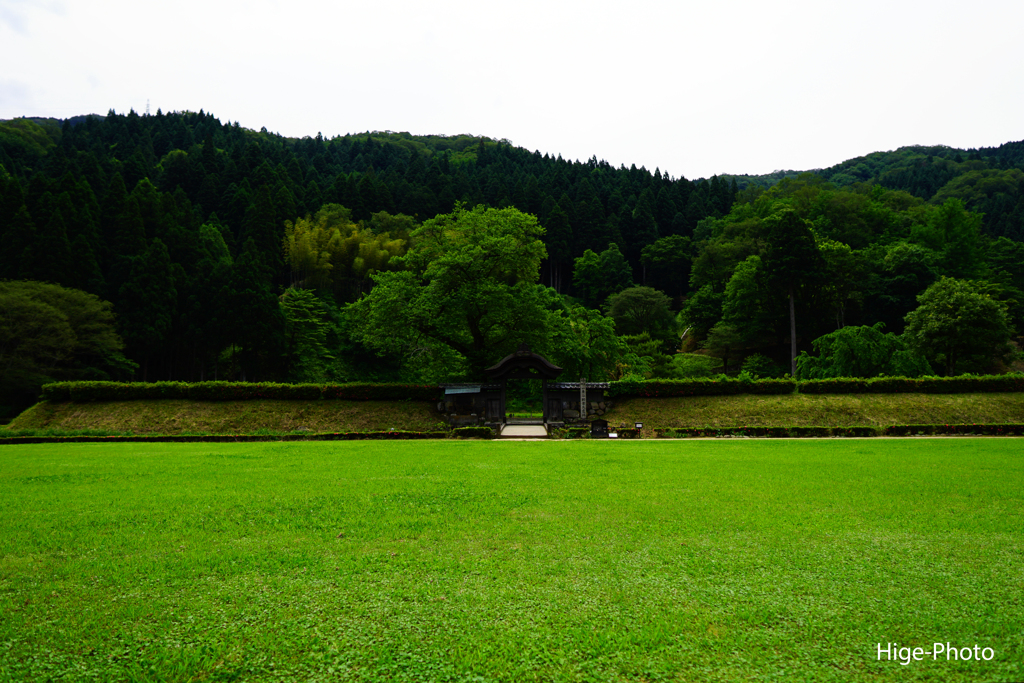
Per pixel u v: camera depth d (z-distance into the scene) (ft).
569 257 323.98
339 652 18.35
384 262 268.21
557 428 95.04
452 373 123.24
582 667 17.51
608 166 499.92
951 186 421.18
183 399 102.94
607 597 22.34
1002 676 16.93
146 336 172.76
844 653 18.24
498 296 109.50
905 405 99.76
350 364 238.48
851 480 46.91
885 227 277.85
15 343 142.51
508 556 27.25
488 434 89.97
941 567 25.52
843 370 141.49
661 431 91.25
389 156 565.12
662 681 16.75
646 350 187.52
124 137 399.24
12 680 16.78
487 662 17.69
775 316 219.00
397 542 29.53
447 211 336.70
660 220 364.17
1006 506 37.17
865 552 27.58
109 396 101.91
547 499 39.40
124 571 25.30
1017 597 22.29
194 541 29.71
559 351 135.54
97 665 17.69
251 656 18.15
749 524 32.65
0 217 178.70
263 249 245.24
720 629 19.79
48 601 22.27
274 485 44.93
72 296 153.28
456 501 38.83
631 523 32.94
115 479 48.14
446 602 21.94
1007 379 102.94
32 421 96.22
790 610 21.18
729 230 292.81
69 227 183.21
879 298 207.82
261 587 23.52
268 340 192.13
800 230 203.51
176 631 19.81
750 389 106.01
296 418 99.40
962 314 143.02
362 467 54.95
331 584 23.79
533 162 535.60
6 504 38.04
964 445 72.90
